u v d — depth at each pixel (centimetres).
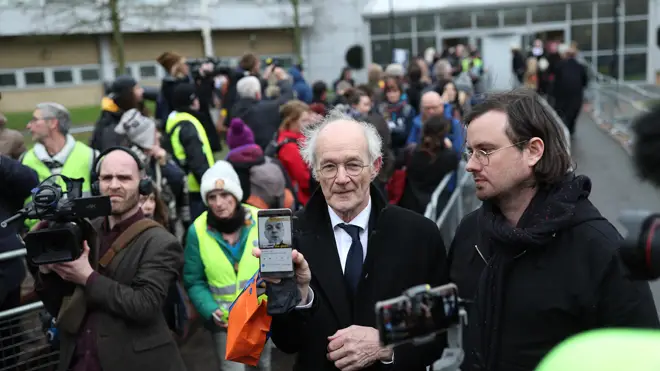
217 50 2795
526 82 1800
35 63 2338
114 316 281
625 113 1300
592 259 191
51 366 365
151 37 2592
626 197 855
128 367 282
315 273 244
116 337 280
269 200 471
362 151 243
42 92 2359
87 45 2438
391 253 247
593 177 988
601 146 1241
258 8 2814
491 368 205
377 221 250
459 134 693
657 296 489
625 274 141
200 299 383
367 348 227
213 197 374
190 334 511
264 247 209
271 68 1006
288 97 1002
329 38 2955
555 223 194
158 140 546
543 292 196
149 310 281
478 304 213
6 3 2205
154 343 290
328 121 253
